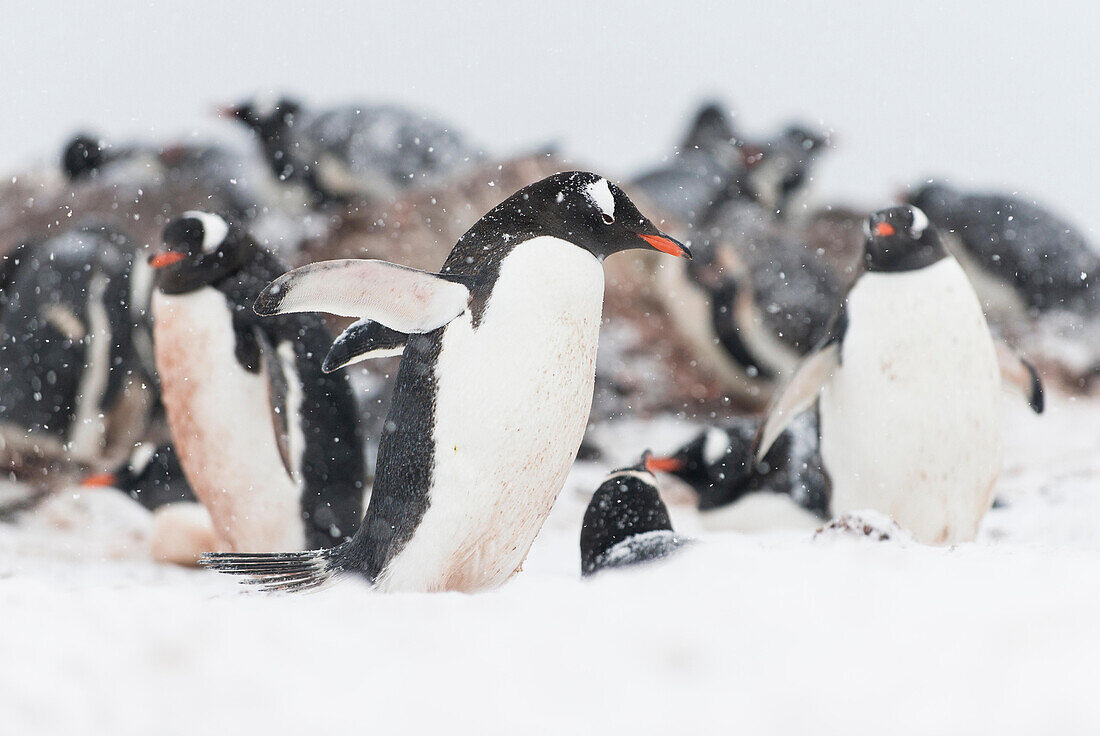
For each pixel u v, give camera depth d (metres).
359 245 20.44
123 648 4.21
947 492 10.01
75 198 22.58
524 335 6.93
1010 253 21.14
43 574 10.55
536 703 3.76
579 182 7.26
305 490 10.08
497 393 6.91
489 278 7.02
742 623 4.39
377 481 7.19
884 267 9.89
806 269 19.55
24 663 4.07
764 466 12.12
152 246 21.00
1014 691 3.64
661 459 12.48
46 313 15.37
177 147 24.36
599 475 15.77
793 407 10.83
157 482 12.13
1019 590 4.60
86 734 3.64
